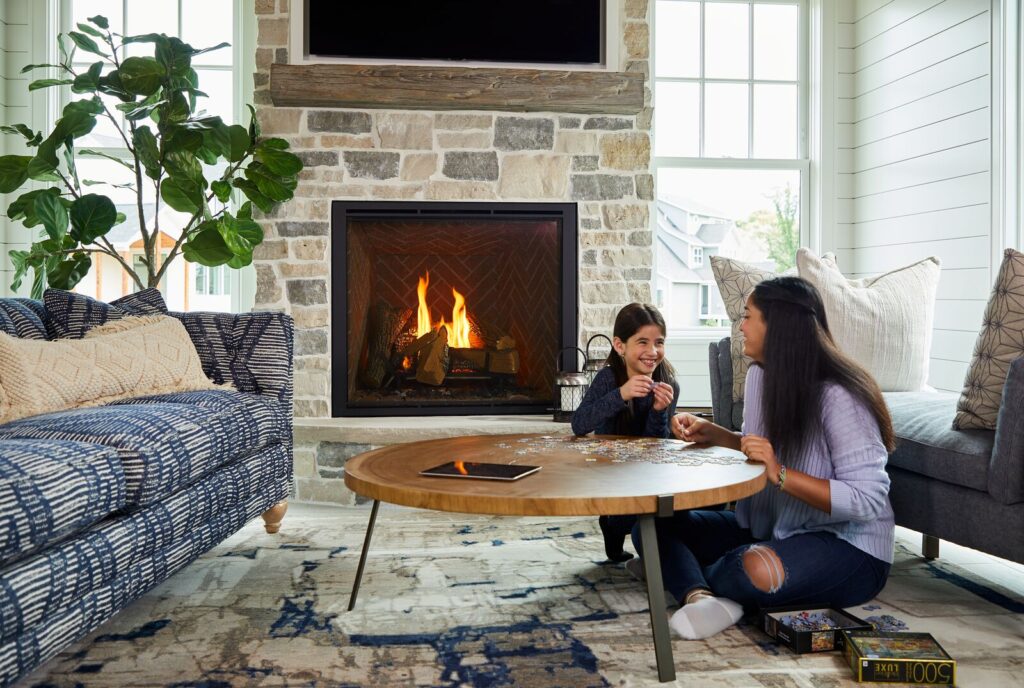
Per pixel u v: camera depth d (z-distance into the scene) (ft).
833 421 6.46
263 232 12.40
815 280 9.97
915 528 7.67
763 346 6.74
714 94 15.26
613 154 12.79
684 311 15.33
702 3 15.21
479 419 12.30
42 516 4.97
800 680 5.58
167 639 6.41
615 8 12.78
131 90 12.03
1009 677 5.62
